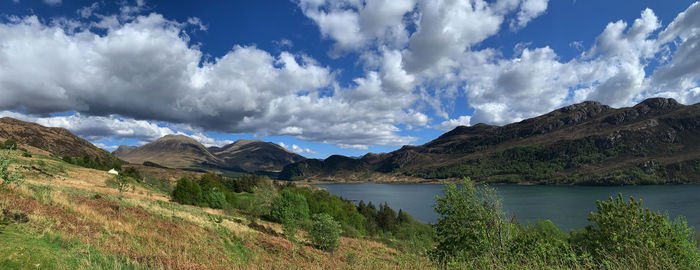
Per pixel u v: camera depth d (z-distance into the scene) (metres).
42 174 53.91
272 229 49.28
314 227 36.25
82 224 17.94
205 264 18.77
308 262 26.08
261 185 135.75
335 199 111.69
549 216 135.38
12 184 20.31
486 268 11.32
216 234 30.33
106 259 12.12
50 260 10.06
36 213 15.71
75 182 56.97
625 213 16.34
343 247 39.53
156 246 19.97
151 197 58.41
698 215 120.88
